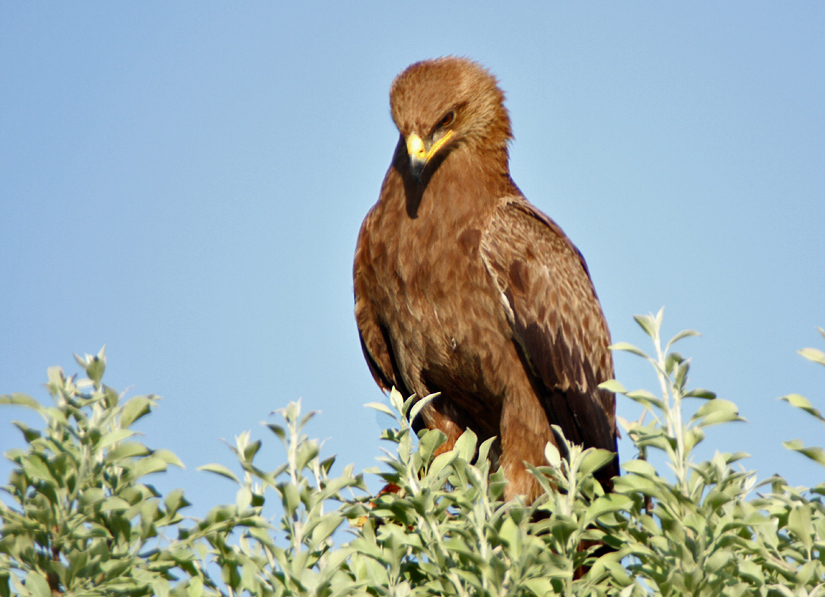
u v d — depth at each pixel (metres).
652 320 6.20
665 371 6.08
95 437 5.98
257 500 6.44
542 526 6.12
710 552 5.73
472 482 6.35
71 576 5.69
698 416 6.00
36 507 5.89
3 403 6.07
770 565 5.81
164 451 6.21
